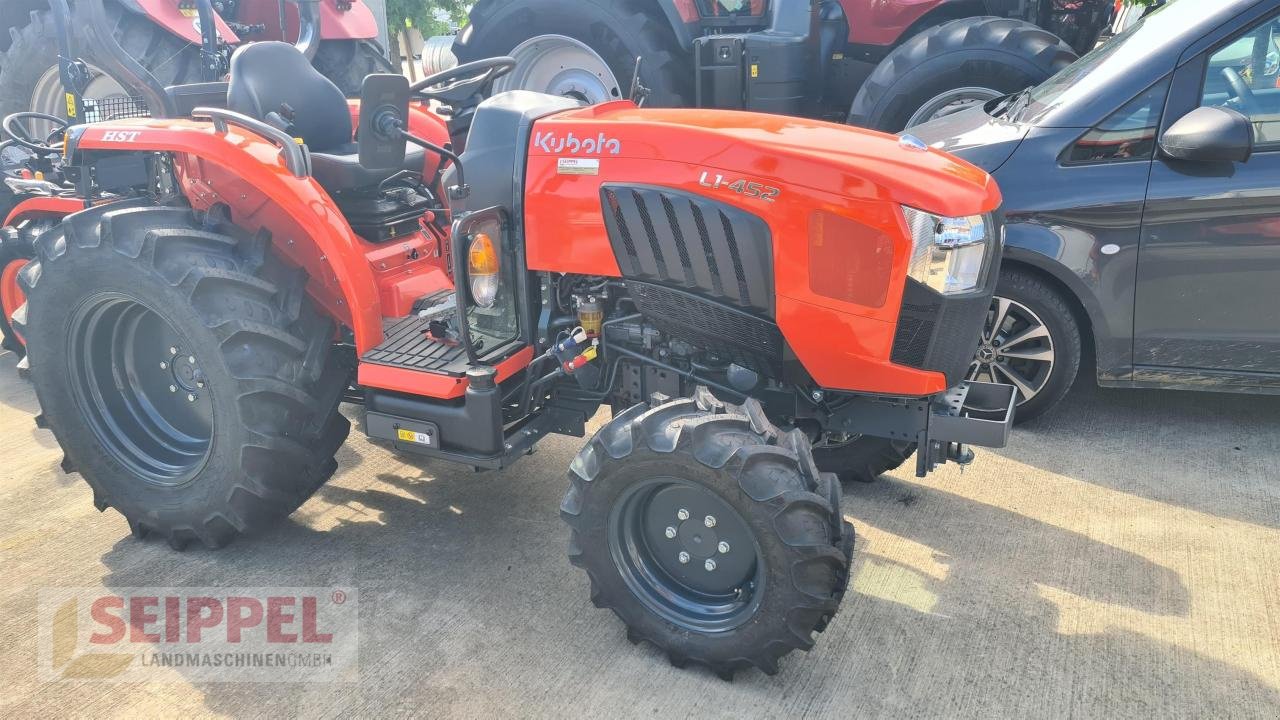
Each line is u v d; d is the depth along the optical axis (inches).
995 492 137.2
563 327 116.3
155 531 125.1
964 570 117.9
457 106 144.8
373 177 136.2
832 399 111.9
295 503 123.7
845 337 100.5
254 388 113.0
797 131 105.0
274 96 146.5
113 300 117.8
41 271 120.6
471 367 109.9
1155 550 121.3
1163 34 145.0
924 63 208.7
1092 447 150.0
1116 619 107.8
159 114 137.4
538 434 118.4
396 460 149.8
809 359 103.3
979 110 175.9
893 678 98.9
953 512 131.9
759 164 98.7
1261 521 127.4
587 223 107.7
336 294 127.1
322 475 126.3
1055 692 96.3
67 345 122.3
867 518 130.9
